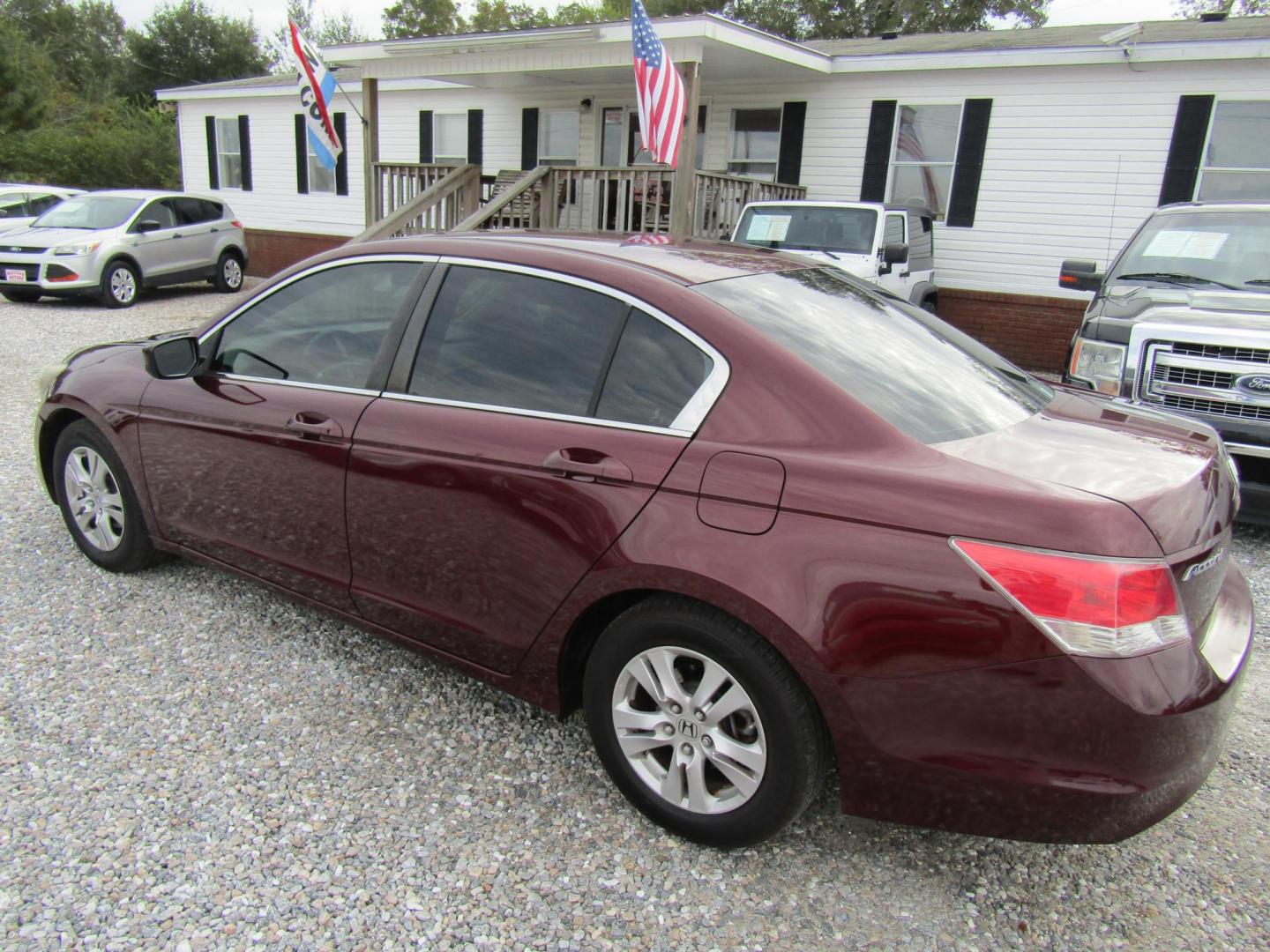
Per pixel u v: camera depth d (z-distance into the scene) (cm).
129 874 227
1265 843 257
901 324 289
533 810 259
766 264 296
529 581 257
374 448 286
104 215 1396
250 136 1855
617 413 247
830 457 217
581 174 1121
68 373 393
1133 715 190
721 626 224
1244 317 495
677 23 968
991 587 195
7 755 272
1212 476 229
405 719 301
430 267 295
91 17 5422
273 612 373
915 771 207
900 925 222
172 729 290
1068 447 231
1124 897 234
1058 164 1055
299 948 207
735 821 233
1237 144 965
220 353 343
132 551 387
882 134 1158
